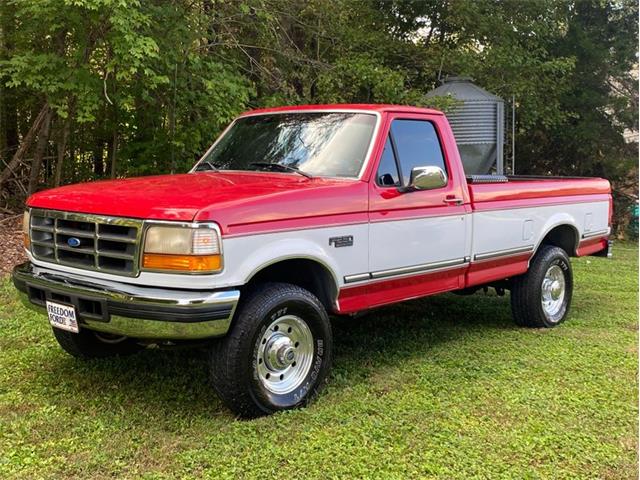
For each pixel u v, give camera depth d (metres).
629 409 4.24
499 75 14.64
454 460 3.47
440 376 4.84
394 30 15.50
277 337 4.07
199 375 4.75
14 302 6.55
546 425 3.95
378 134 4.78
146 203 3.76
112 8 7.39
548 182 6.50
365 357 5.32
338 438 3.70
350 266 4.42
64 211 4.07
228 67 9.74
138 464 3.40
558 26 16.28
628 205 17.45
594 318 6.94
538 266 6.38
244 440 3.63
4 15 8.53
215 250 3.62
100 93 8.48
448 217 5.24
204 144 9.87
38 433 3.73
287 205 4.00
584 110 17.02
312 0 11.70
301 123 5.22
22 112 11.94
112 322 3.74
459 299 7.78
